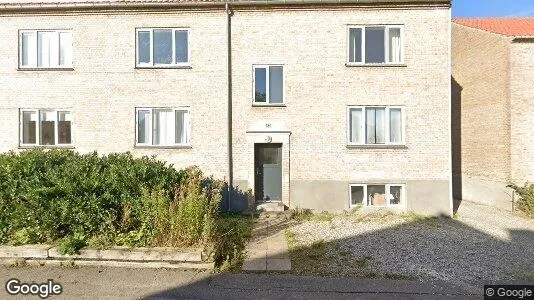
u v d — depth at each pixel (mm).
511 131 11922
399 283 5797
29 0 11523
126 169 6973
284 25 11297
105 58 11461
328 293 5414
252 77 11328
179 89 11406
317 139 11195
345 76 11188
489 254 7230
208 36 11367
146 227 6652
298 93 11234
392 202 11242
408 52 11094
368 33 11320
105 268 6191
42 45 11672
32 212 6492
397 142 11203
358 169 11141
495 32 12633
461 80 14797
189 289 5496
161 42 11547
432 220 10242
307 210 11016
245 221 9867
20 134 11578
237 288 5547
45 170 6891
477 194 13602
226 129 11281
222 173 11289
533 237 8555
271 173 11523
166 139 11555
